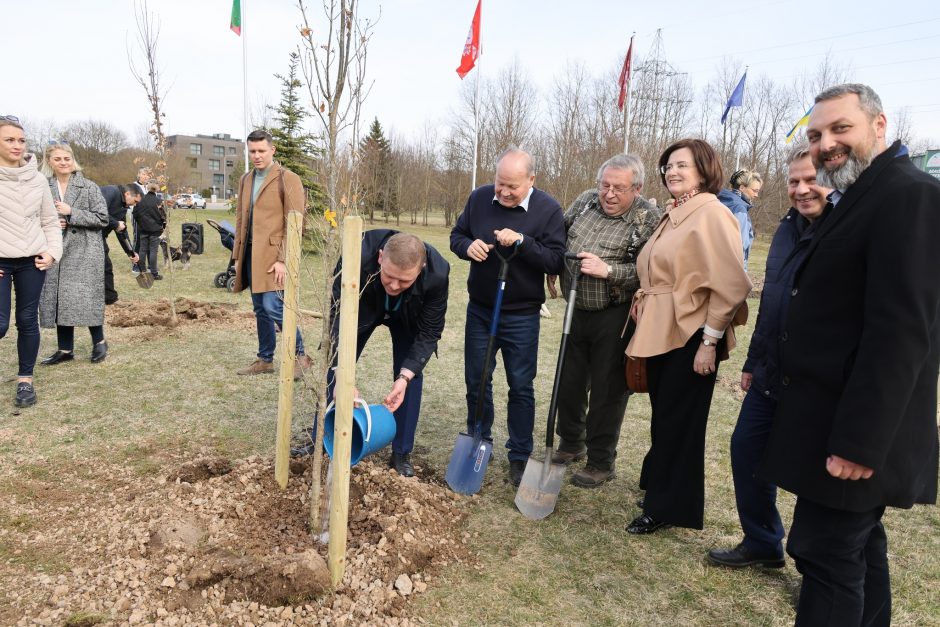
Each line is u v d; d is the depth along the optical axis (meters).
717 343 2.63
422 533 2.64
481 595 2.37
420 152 37.91
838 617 1.77
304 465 3.15
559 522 2.96
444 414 4.33
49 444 3.46
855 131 1.69
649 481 2.81
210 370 4.93
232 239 8.57
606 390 3.20
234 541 2.49
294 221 2.64
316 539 2.55
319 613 2.15
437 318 2.99
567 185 18.59
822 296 1.77
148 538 2.49
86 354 5.18
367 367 5.35
